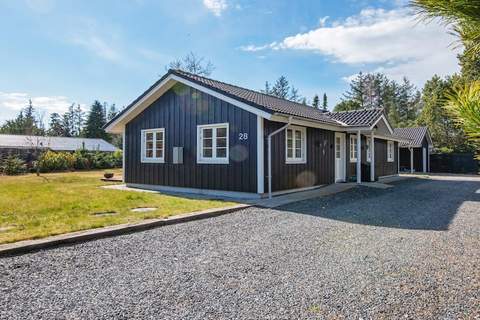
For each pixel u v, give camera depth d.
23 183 12.81
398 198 8.87
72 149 32.78
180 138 10.66
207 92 9.57
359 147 12.61
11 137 30.42
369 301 2.67
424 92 28.39
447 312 2.48
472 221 5.86
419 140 22.28
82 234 4.49
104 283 3.05
